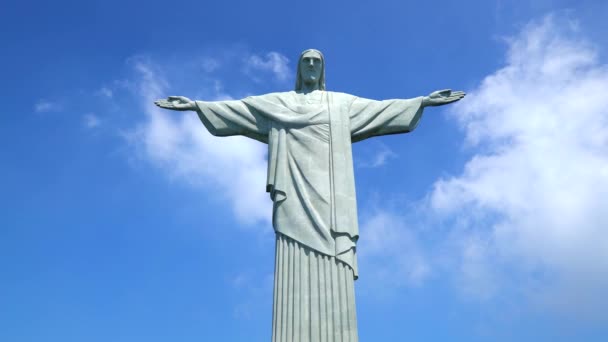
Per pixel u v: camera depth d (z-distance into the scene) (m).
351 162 28.92
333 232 26.92
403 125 30.03
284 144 29.08
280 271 26.53
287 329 25.31
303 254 26.62
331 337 25.11
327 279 26.08
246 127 30.38
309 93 31.33
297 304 25.70
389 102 30.48
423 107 30.33
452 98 30.06
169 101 30.62
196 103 30.48
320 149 28.80
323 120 29.45
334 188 27.78
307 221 27.19
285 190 27.94
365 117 30.11
